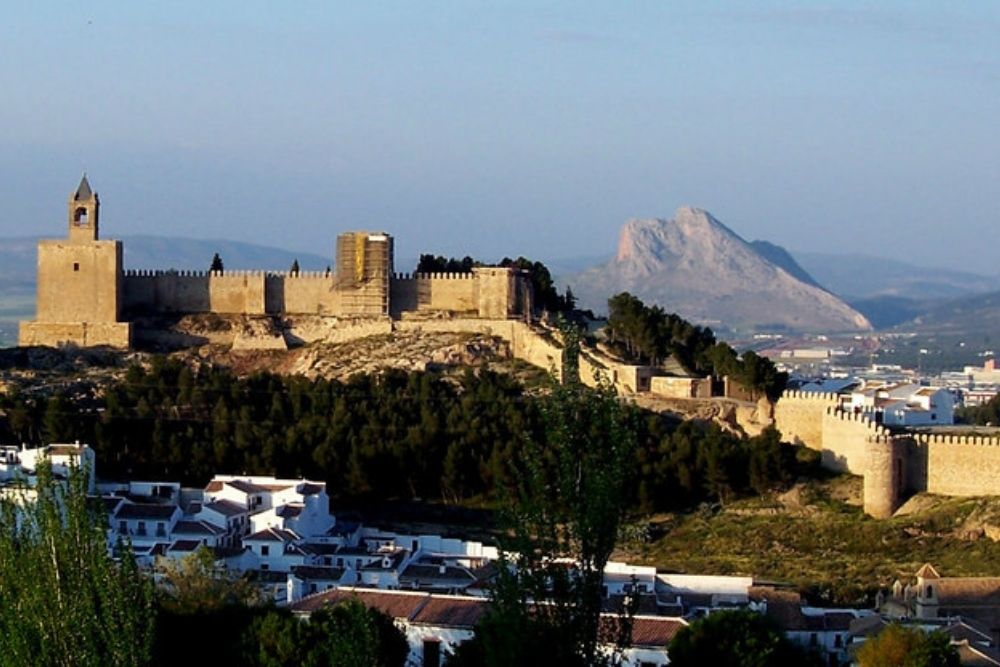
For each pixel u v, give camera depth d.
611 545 163.88
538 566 164.25
